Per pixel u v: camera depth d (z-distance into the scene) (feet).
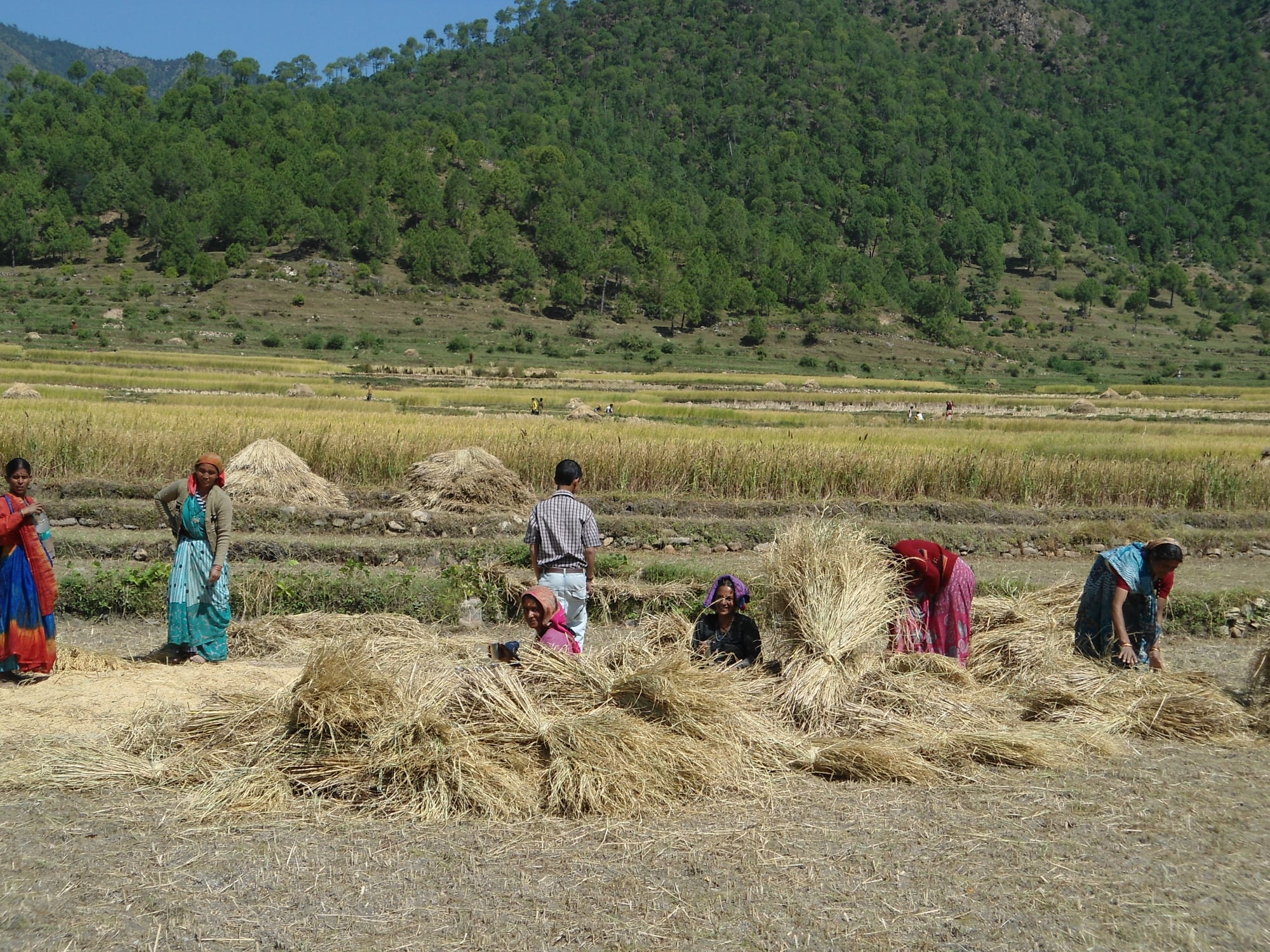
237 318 404.57
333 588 34.55
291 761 17.67
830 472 63.36
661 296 517.14
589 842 15.51
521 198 626.64
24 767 17.70
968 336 531.09
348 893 13.60
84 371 179.93
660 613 34.37
